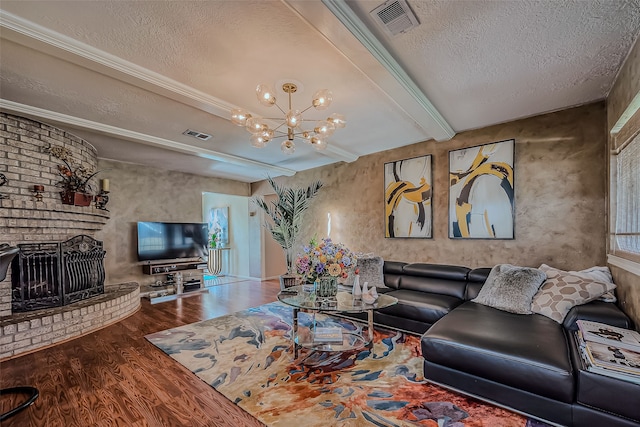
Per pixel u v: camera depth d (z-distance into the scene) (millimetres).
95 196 4090
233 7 1622
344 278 2812
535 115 3203
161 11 1642
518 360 1751
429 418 1786
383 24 1765
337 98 2777
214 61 2143
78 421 1777
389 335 3129
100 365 2512
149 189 5336
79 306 3314
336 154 4465
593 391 1537
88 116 3143
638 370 1453
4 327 2650
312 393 2074
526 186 3250
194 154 4473
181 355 2705
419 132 3740
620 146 2340
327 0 1515
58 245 3344
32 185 3156
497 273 2971
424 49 2016
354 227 4953
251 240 7031
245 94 2664
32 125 3152
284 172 5945
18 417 1810
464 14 1683
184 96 2541
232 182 6695
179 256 5527
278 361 2582
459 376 1993
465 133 3709
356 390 2104
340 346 2562
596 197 2865
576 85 2527
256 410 1886
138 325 3590
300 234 5699
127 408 1908
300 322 3600
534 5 1606
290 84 2488
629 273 2131
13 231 3035
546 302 2469
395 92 2426
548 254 3107
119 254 4926
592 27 1780
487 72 2312
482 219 3527
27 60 2074
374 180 4691
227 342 3021
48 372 2389
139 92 2596
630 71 2025
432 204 3986
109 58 2037
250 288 5879
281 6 1621
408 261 4234
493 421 1747
